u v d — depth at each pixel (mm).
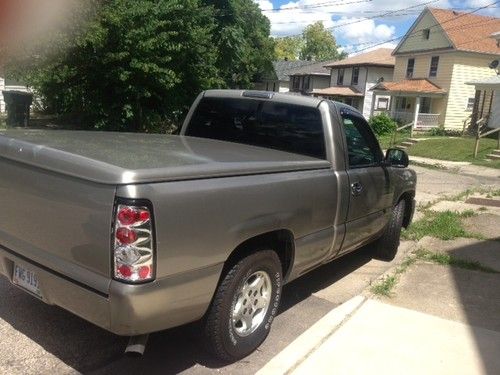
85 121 18938
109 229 2723
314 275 5496
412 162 20312
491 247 6668
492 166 19828
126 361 3520
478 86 29406
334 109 4547
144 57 16688
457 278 5426
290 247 3920
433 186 13461
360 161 4945
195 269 3020
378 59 45938
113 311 2766
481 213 8898
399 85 36781
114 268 2742
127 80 17078
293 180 3748
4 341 3658
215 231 3092
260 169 3506
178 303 2971
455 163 20672
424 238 7035
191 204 2934
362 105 45719
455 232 7262
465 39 34656
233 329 3471
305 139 4516
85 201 2822
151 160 3105
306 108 4551
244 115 4926
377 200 5184
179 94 19406
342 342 3852
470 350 3842
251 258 3457
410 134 31688
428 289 5066
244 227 3295
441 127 34031
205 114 5199
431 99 36281
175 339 3840
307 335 3930
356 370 3484
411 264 5840
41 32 11820
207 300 3170
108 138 4086
